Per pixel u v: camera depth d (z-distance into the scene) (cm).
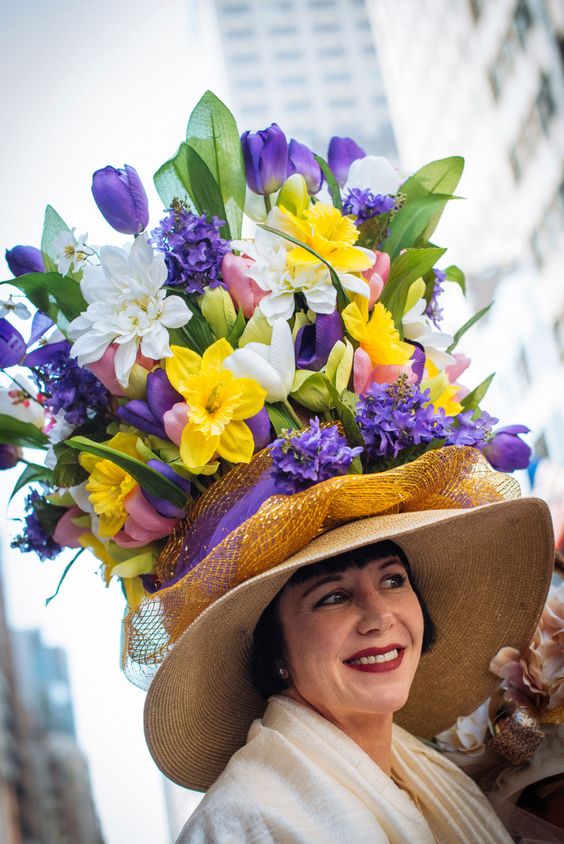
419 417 143
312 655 147
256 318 149
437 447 146
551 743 169
